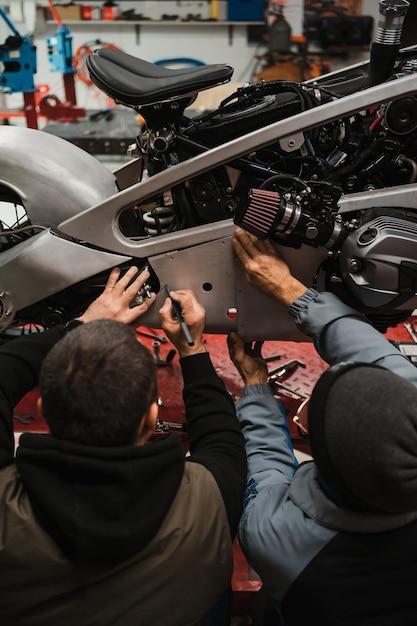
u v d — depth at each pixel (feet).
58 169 5.53
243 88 5.42
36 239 5.38
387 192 5.07
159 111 5.20
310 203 4.78
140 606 2.96
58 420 2.85
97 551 2.75
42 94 13.07
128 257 5.33
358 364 2.96
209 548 3.11
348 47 14.85
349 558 3.05
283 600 3.22
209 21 14.78
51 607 2.95
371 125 5.27
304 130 4.87
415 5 6.39
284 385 6.38
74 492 2.80
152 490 2.90
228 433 3.71
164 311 4.81
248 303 5.40
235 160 5.16
